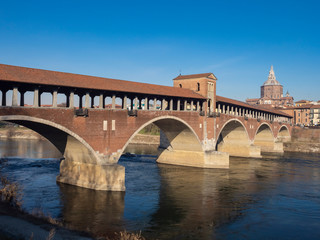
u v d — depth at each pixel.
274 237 22.27
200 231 22.94
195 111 48.31
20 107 25.62
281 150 81.56
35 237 16.86
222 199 32.12
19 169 44.03
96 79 34.34
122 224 23.77
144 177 41.94
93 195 30.88
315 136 94.56
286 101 194.38
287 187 38.50
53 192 31.41
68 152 34.56
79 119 30.33
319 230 23.92
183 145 51.97
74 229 20.75
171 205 29.39
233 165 54.97
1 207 22.09
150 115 38.88
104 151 33.03
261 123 73.94
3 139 98.62
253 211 28.33
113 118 33.88
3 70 25.72
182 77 54.47
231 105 60.03
